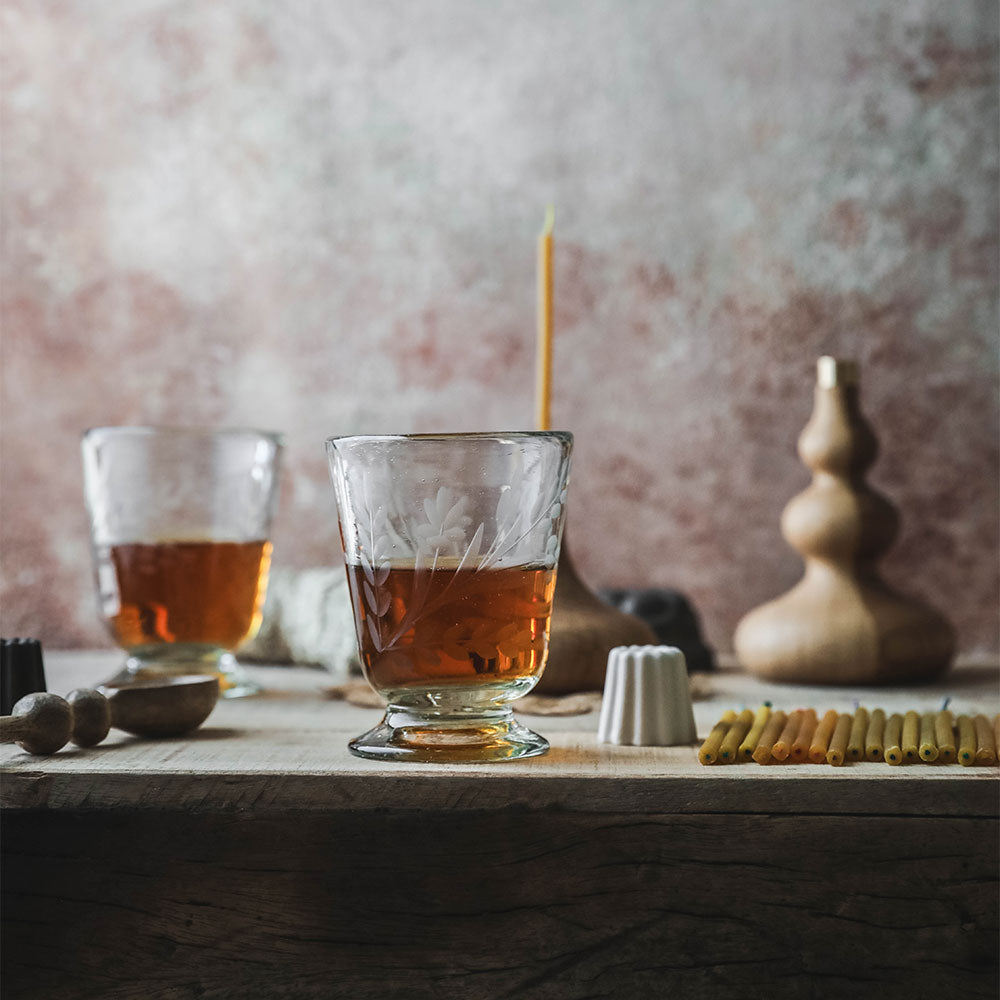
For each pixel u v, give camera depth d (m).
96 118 0.98
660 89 0.96
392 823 0.64
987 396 0.94
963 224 0.94
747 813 0.62
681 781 0.62
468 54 0.96
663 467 0.96
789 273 0.95
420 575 0.64
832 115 0.95
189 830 0.64
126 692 0.68
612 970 0.63
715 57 0.95
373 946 0.63
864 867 0.62
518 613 0.65
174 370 0.98
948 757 0.64
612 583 0.96
